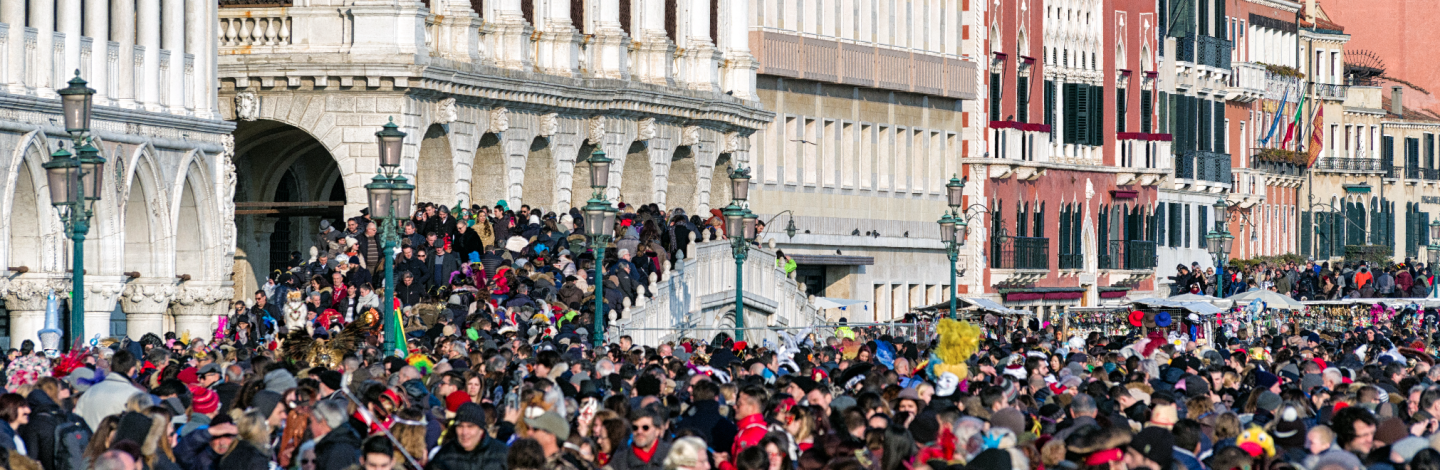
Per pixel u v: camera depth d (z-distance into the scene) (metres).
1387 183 169.62
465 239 63.22
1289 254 149.50
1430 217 176.25
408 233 62.78
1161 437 27.77
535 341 55.62
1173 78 132.50
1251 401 36.22
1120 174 126.44
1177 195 133.88
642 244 69.81
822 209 100.88
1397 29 178.50
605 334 61.34
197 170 64.75
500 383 38.88
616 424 28.97
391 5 69.94
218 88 70.81
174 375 36.28
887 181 106.44
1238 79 142.12
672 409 34.28
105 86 60.16
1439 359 55.09
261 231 78.00
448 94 71.81
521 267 62.56
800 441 29.92
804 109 99.12
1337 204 161.38
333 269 60.62
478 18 74.06
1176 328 85.12
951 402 32.88
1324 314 94.69
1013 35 115.00
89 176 45.62
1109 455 26.78
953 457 27.89
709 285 75.12
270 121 72.00
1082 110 122.31
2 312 60.31
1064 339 82.75
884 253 106.12
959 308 86.31
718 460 29.36
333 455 27.09
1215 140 138.88
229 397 34.53
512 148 76.31
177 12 64.38
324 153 79.50
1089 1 123.06
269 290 60.78
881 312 106.12
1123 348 57.88
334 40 70.38
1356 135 165.12
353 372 36.19
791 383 35.06
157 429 26.98
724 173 91.56
